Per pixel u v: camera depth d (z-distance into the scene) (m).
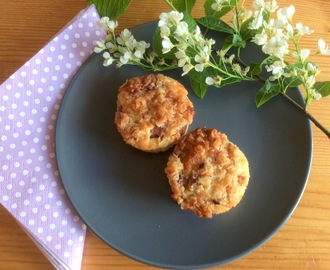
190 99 0.26
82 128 0.25
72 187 0.24
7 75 0.27
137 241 0.23
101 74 0.26
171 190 0.24
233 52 0.26
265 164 0.24
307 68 0.23
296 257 0.23
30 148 0.25
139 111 0.24
